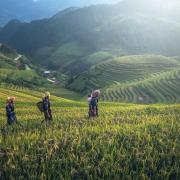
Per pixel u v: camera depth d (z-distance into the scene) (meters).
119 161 19.30
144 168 18.56
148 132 25.16
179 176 18.27
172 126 26.73
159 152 20.66
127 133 24.39
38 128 29.22
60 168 18.42
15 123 32.03
